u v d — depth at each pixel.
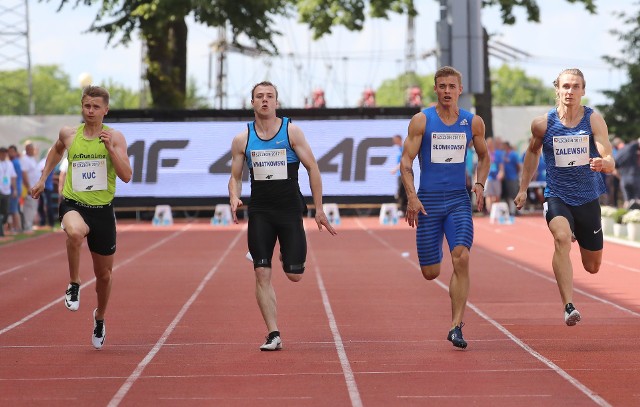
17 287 33.66
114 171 20.55
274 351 20.62
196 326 24.55
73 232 19.73
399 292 31.19
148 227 69.25
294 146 20.88
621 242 48.59
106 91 20.48
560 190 21.30
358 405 15.52
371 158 75.44
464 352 20.22
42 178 20.97
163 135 76.19
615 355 19.66
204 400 15.99
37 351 21.00
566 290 20.62
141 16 87.38
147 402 15.90
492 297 29.59
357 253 45.91
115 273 37.88
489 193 72.00
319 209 20.97
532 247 48.28
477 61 69.06
